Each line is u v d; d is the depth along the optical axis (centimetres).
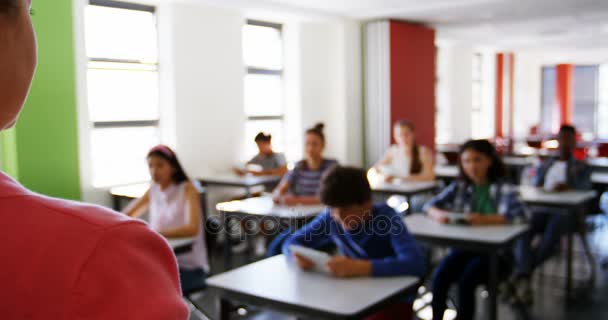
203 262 296
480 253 296
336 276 218
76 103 474
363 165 790
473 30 891
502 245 276
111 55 534
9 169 441
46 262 41
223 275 222
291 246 236
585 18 780
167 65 570
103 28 526
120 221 45
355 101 768
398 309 215
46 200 45
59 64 458
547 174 482
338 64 750
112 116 538
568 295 410
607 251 541
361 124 783
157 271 45
